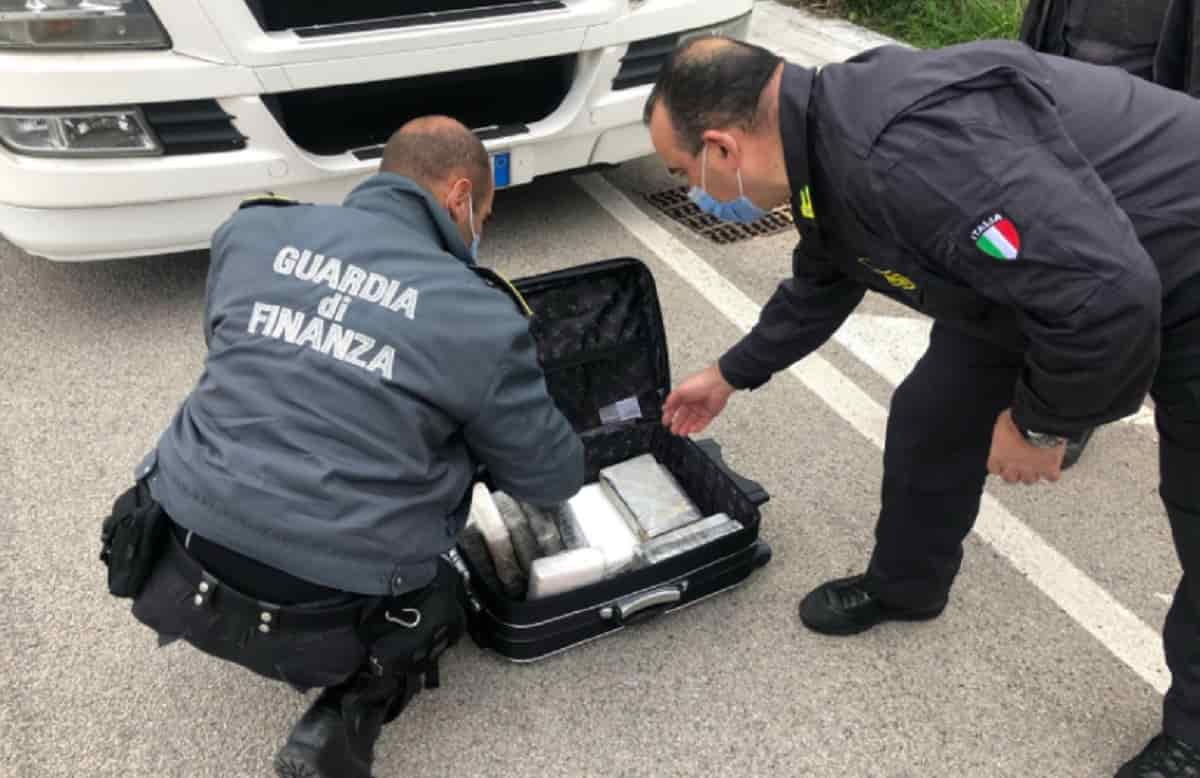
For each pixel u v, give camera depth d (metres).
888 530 2.01
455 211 1.77
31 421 2.70
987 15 5.36
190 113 2.66
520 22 2.91
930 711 2.00
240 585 1.57
